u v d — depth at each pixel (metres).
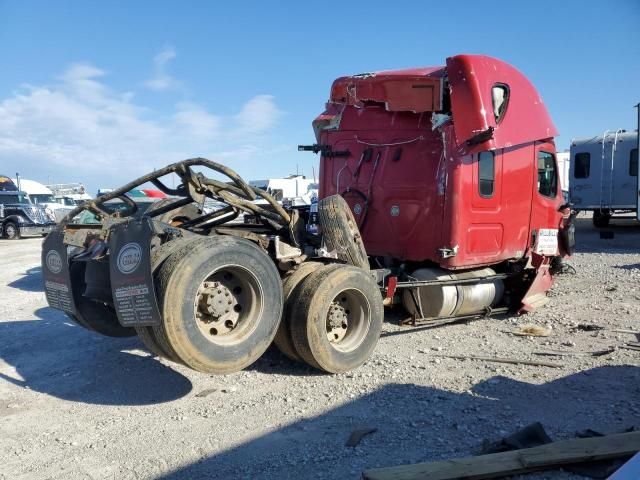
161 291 4.12
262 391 4.90
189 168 5.02
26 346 6.64
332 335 5.38
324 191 7.94
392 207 7.08
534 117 7.60
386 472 3.21
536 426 3.74
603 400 4.43
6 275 13.23
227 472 3.50
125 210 6.39
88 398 4.91
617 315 7.41
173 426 4.24
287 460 3.62
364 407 4.46
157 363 5.78
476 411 4.30
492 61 6.77
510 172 7.36
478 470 3.21
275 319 4.75
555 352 5.82
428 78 6.50
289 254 5.29
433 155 6.76
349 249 5.65
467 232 6.70
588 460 3.30
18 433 4.22
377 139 7.35
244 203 5.42
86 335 7.06
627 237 18.78
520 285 7.85
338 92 7.19
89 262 5.12
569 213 8.97
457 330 6.88
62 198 38.03
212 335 4.53
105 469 3.61
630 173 19.33
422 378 5.10
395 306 7.23
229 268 4.49
